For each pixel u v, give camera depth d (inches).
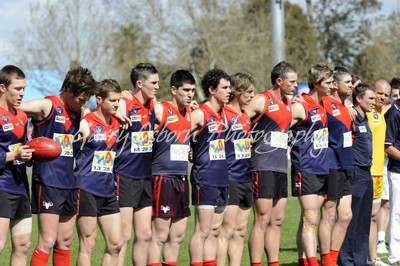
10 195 813.2
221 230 1004.6
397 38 4392.2
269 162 1015.6
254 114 1023.6
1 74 799.7
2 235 808.9
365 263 1141.7
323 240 1075.3
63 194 859.4
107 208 896.9
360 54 5841.5
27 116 853.8
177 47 4734.3
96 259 1225.4
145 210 941.8
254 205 1027.9
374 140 1175.0
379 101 1173.7
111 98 880.3
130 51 4761.3
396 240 1175.0
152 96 934.4
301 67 4662.9
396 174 1171.3
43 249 850.8
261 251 1029.8
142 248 940.0
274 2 2630.4
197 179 970.7
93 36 4207.7
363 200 1134.4
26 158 791.7
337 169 1069.1
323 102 1074.1
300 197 1050.1
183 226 968.9
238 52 4611.2
